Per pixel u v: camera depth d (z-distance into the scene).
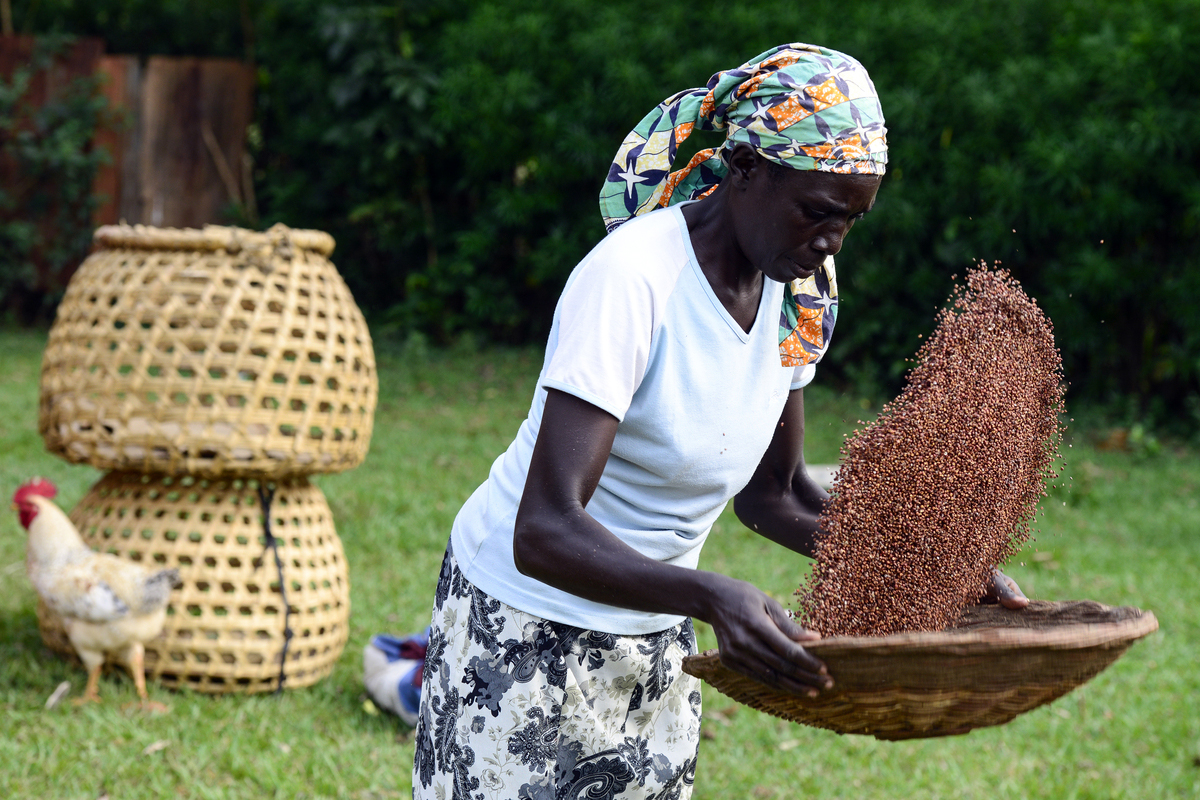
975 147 8.08
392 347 9.84
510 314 10.00
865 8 8.59
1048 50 8.19
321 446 3.65
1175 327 8.31
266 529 3.67
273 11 10.53
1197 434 7.98
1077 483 6.60
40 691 3.52
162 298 3.55
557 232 9.59
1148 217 7.80
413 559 5.06
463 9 10.06
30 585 4.45
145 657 3.58
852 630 1.55
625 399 1.50
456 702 1.72
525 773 1.66
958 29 8.25
